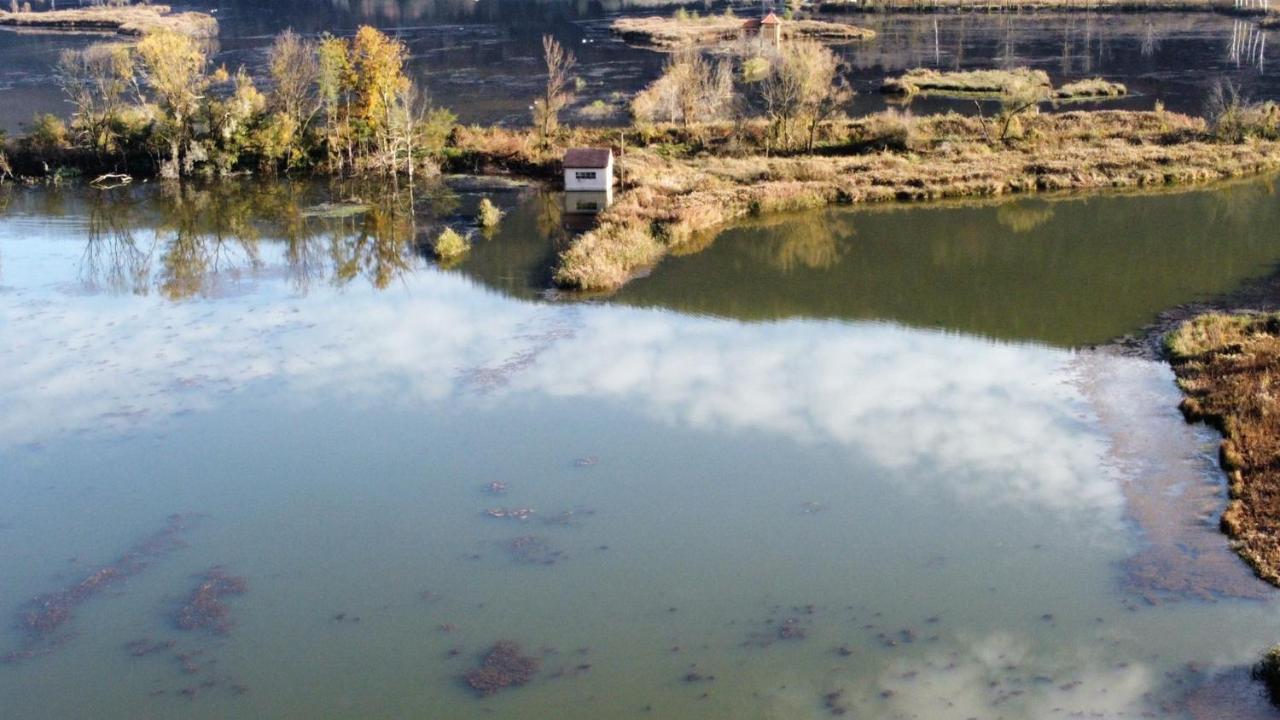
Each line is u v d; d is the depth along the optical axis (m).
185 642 22.48
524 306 40.97
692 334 37.72
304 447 30.58
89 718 20.38
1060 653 21.27
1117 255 44.66
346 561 25.17
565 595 23.62
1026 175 56.59
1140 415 30.59
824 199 54.56
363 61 62.25
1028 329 37.12
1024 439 29.67
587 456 29.55
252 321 40.31
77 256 48.81
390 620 22.98
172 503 27.89
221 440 31.12
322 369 35.78
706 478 28.28
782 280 43.00
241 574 24.78
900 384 33.31
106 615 23.44
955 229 49.28
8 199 59.22
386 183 60.97
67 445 30.97
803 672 21.03
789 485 27.80
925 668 21.02
